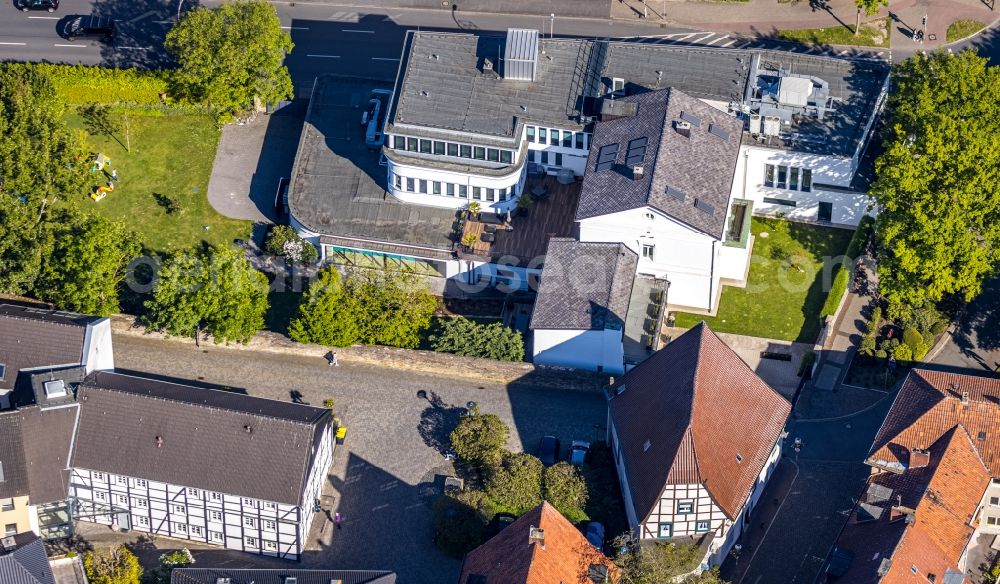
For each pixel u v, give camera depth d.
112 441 128.12
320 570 121.62
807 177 149.38
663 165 141.00
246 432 126.81
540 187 153.38
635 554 121.56
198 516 128.12
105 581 122.81
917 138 145.38
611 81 150.88
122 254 145.00
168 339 143.62
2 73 151.62
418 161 149.00
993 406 129.88
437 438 136.25
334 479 133.25
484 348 140.62
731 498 124.25
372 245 149.38
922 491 125.31
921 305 145.12
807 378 142.25
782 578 128.12
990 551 130.62
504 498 129.12
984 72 148.75
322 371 141.50
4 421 127.00
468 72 151.38
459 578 120.88
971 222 138.50
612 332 136.62
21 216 143.75
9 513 126.69
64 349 133.12
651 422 127.44
